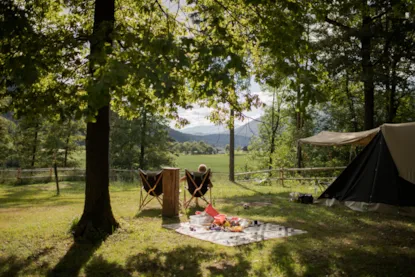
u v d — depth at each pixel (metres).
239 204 10.39
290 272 4.63
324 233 6.79
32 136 25.59
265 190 14.62
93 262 5.05
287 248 5.67
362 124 25.67
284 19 5.62
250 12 6.68
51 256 5.30
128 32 5.21
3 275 4.59
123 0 7.62
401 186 8.93
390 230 7.14
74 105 5.10
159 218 8.02
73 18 7.22
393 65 16.75
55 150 14.93
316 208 9.74
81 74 6.42
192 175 9.48
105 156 6.56
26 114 5.60
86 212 6.43
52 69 5.78
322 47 15.80
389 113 22.20
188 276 4.54
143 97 5.97
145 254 5.38
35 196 14.28
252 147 32.50
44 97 5.48
